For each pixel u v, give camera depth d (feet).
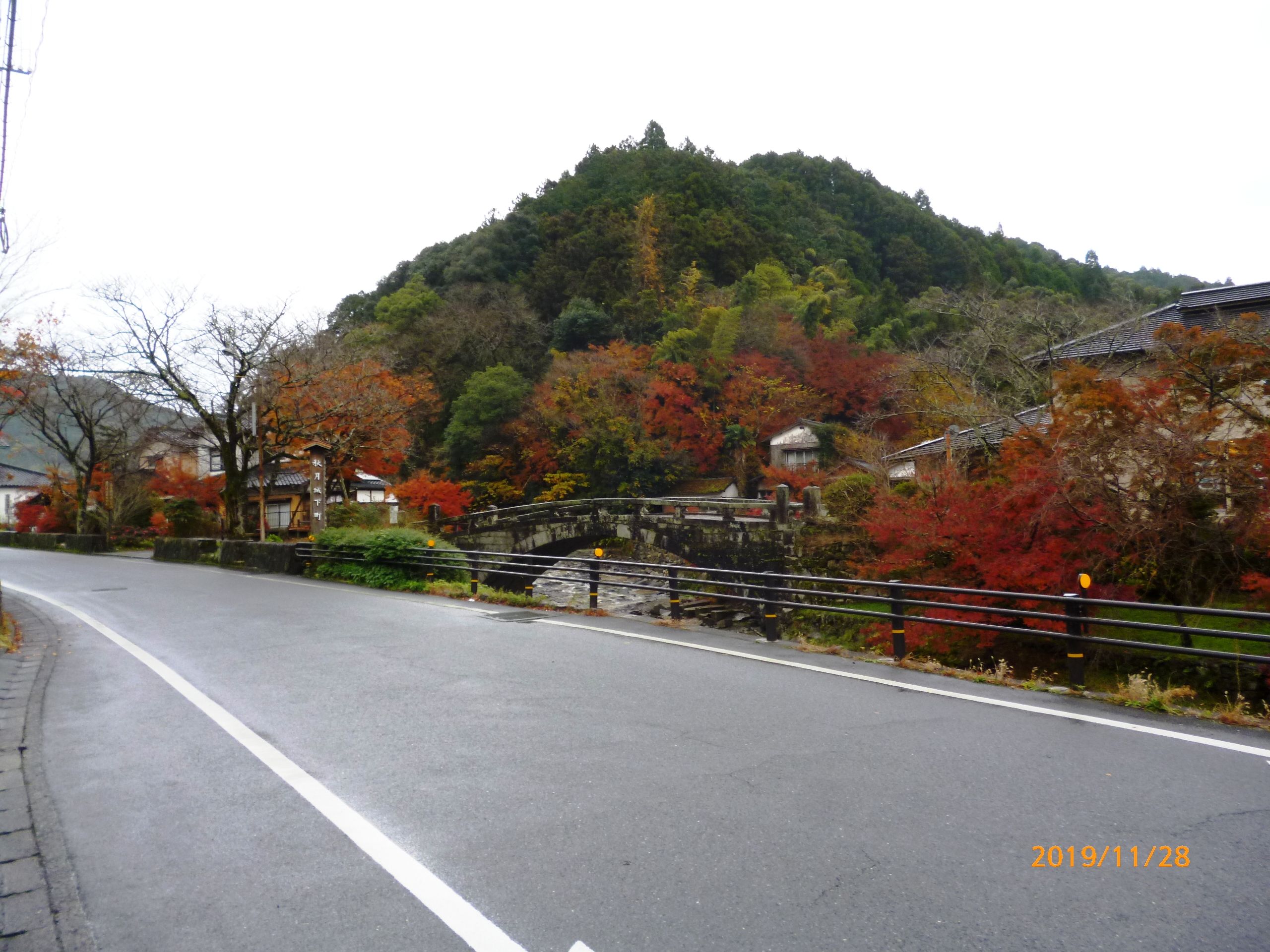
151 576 70.85
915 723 19.99
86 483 126.52
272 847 13.46
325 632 36.22
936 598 44.86
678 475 136.05
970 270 217.15
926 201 313.73
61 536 123.95
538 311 194.70
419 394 123.24
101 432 128.06
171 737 20.02
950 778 15.94
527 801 15.23
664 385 134.31
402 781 16.51
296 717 21.67
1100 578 39.04
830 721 20.24
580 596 90.99
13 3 21.49
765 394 134.82
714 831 13.66
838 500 67.00
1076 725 19.66
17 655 31.83
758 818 14.16
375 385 101.65
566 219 221.05
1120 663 38.50
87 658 31.27
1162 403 38.45
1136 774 16.07
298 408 94.32
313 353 97.60
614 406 135.03
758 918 10.87
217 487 122.93
